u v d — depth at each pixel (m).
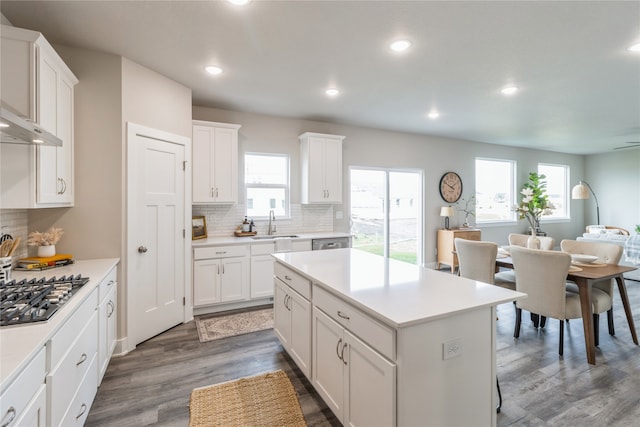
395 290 1.74
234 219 4.37
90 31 2.33
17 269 2.22
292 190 4.73
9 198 1.91
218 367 2.52
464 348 1.50
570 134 5.80
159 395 2.16
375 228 5.58
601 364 2.58
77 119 2.56
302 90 3.55
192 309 3.56
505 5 2.00
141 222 2.90
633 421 1.92
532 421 1.92
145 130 2.91
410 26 2.25
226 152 3.95
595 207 8.08
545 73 3.06
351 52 2.66
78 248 2.59
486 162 6.80
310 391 2.22
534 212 3.55
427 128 5.38
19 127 1.42
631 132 5.61
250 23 2.23
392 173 5.73
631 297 4.31
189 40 2.46
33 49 1.89
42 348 1.21
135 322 2.84
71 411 1.52
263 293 3.93
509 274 3.60
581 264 3.08
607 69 2.95
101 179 2.65
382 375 1.40
